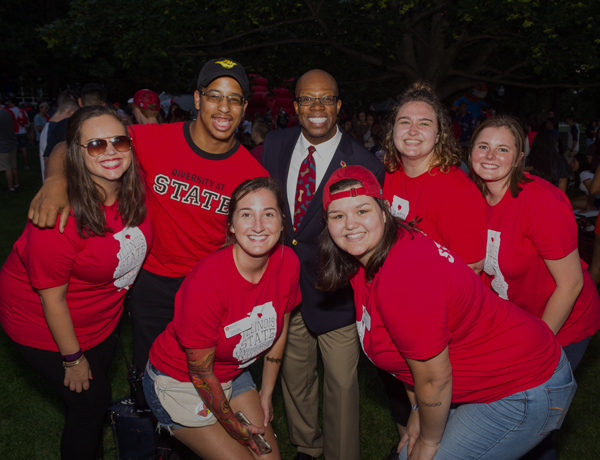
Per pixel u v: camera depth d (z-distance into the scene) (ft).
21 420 10.27
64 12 86.94
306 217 8.74
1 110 30.63
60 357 7.54
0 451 9.36
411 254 5.57
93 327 7.78
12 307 7.38
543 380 6.17
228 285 6.33
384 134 8.42
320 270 6.84
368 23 26.86
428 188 7.64
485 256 7.61
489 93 52.29
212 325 6.33
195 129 8.27
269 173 9.25
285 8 25.61
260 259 6.34
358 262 6.52
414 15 31.17
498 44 30.30
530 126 31.91
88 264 7.07
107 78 87.25
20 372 12.01
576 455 9.39
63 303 7.07
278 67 29.76
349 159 8.80
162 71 79.41
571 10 23.39
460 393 6.29
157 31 23.39
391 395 9.12
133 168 7.27
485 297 6.07
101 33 24.53
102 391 7.81
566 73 26.81
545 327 6.67
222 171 8.38
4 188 33.99
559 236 6.98
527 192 7.22
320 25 26.96
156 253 8.85
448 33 28.68
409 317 5.32
